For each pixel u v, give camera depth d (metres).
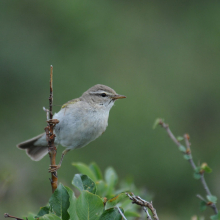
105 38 16.64
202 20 17.91
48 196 10.75
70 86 15.44
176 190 13.29
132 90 15.77
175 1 18.30
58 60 15.77
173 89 16.28
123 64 16.45
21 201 9.16
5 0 15.73
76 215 4.39
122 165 13.97
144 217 6.24
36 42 15.74
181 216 11.25
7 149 13.88
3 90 14.84
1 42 15.22
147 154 14.05
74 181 4.63
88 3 16.73
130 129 14.49
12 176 7.98
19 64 15.07
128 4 17.88
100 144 14.23
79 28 16.34
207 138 15.44
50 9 16.03
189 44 17.41
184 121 15.62
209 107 16.06
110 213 4.15
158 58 16.97
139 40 17.06
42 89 15.20
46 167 12.11
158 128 14.52
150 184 13.55
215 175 13.10
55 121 5.61
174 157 13.94
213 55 17.05
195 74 16.62
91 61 16.06
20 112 14.84
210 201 5.66
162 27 17.70
